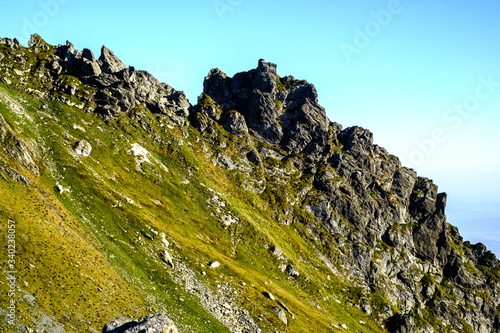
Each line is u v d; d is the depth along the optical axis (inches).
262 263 5128.0
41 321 2037.4
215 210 5556.1
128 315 2522.1
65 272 2511.1
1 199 2741.1
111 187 4402.1
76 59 6565.0
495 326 7283.5
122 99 6205.7
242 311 3422.7
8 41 6220.5
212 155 6968.5
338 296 5698.8
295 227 6648.6
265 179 7273.6
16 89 5398.6
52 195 3479.3
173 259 3703.3
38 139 4392.2
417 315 6496.1
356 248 6845.5
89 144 4960.6
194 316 2982.3
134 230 3772.1
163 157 5994.1
